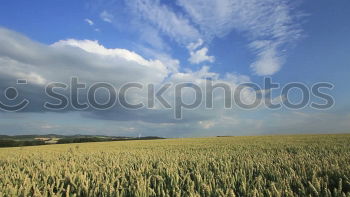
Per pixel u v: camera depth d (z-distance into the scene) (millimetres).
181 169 6500
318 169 5898
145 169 6973
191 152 13242
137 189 4531
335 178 5332
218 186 4926
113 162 8305
